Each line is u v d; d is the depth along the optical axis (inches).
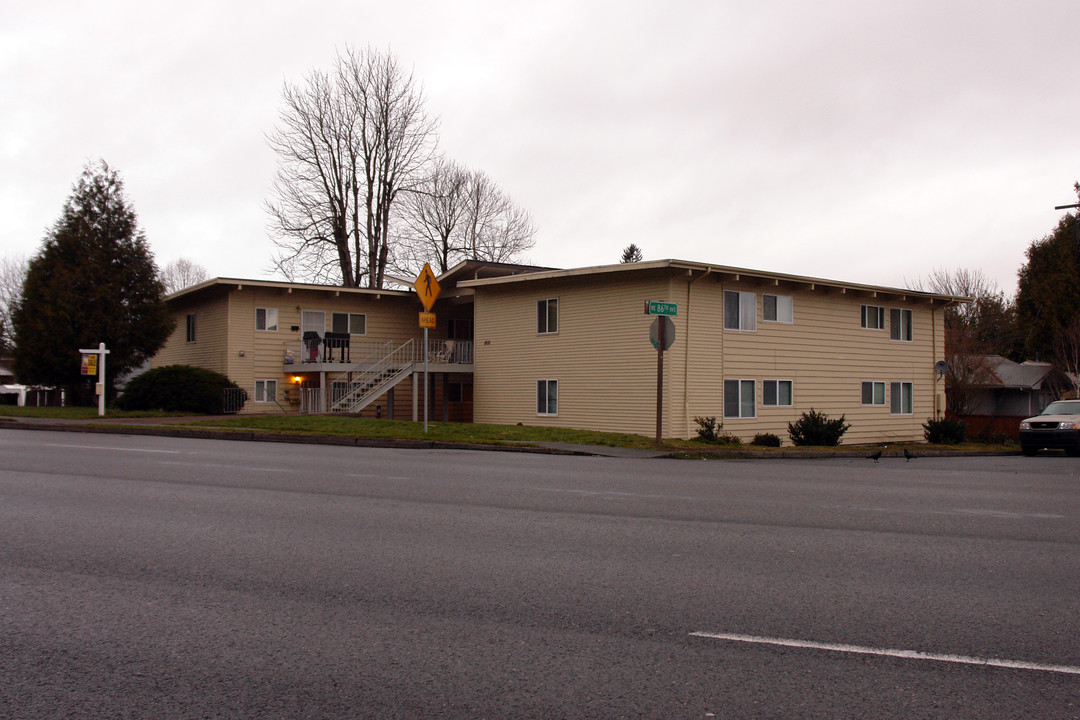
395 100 1692.9
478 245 2108.8
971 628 210.4
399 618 214.4
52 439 737.0
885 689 171.3
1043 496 464.1
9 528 323.6
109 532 317.1
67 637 199.8
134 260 1205.7
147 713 158.7
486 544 301.4
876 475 584.7
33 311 1175.0
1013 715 159.6
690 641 199.0
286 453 638.5
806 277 1137.4
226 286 1259.8
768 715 158.7
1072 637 204.2
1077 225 1448.1
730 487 479.2
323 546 295.6
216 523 335.6
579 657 188.1
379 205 1695.4
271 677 175.9
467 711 159.9
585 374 1118.4
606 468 583.5
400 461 594.2
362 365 1252.5
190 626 207.6
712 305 1069.1
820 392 1190.3
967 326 1924.2
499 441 768.3
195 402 1106.7
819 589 245.4
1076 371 1651.1
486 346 1259.2
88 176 1204.5
